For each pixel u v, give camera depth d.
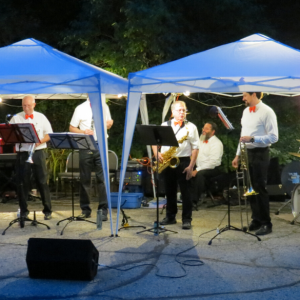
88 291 4.07
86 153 6.97
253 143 5.95
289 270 4.59
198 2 10.65
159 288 4.13
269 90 5.80
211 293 4.00
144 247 5.41
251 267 4.68
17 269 4.63
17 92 6.17
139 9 9.64
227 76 5.40
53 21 12.22
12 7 11.84
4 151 9.13
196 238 5.84
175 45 10.21
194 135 6.29
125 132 5.79
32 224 6.58
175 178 6.56
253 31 11.01
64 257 4.25
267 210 6.04
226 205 8.46
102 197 6.91
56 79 5.62
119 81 6.22
